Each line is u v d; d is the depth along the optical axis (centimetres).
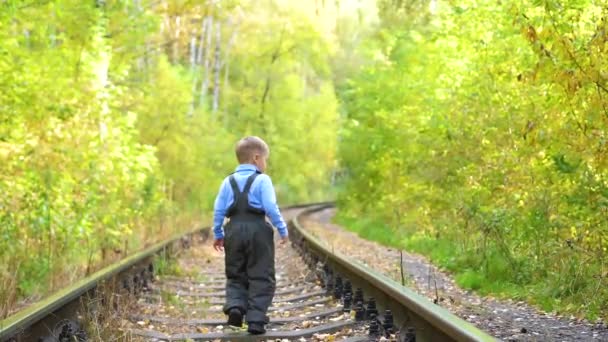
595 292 847
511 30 1391
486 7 1495
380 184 2886
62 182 1338
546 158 1135
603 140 854
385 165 2586
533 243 1109
